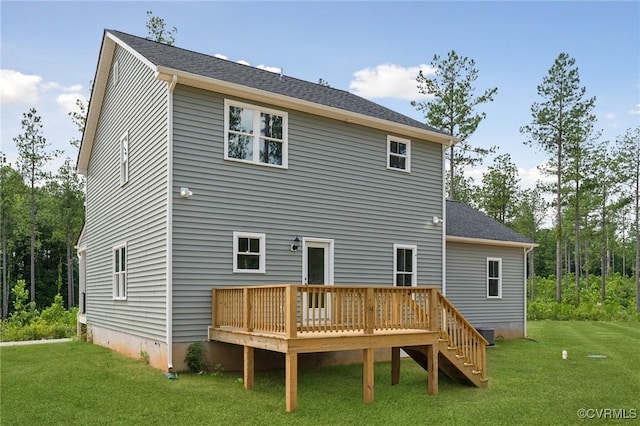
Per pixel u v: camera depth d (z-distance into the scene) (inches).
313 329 334.3
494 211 1812.3
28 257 1793.8
